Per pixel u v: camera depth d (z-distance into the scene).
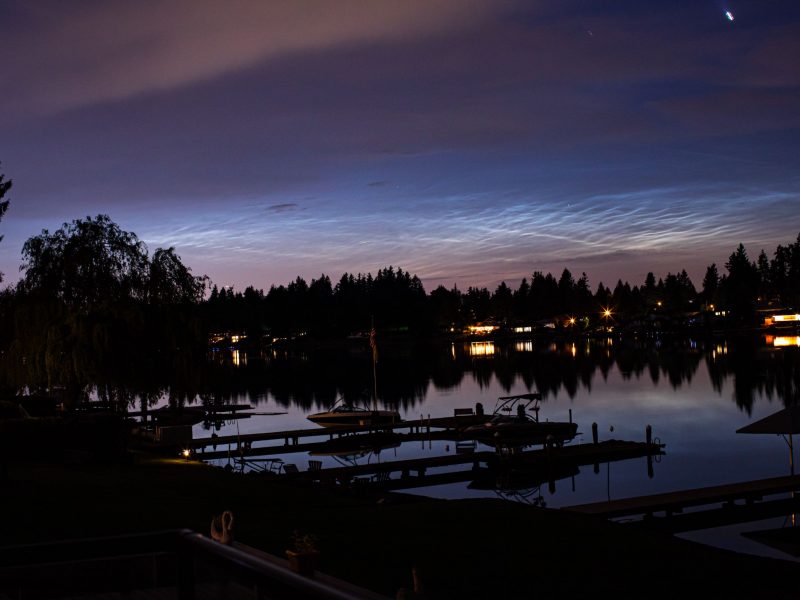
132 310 30.05
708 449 36.34
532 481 31.09
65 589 8.51
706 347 123.00
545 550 14.70
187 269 34.62
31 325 31.52
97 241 33.97
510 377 85.38
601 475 31.34
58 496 18.45
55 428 26.08
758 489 23.30
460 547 14.70
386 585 12.10
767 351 104.38
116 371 29.23
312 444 43.72
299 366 122.50
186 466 27.44
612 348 136.75
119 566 8.72
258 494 21.31
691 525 21.86
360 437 44.94
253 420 57.19
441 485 31.17
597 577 13.00
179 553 3.45
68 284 32.84
